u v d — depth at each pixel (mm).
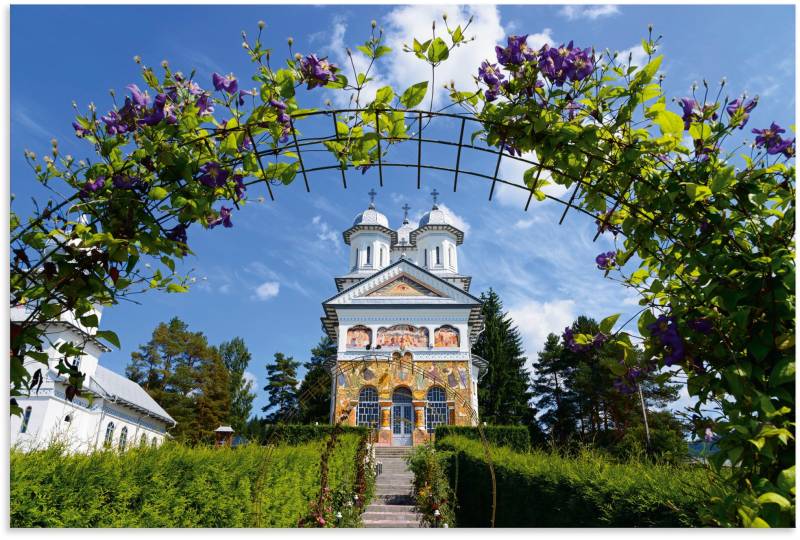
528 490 7066
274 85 2857
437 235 41062
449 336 29453
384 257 41094
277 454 7188
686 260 2941
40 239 2854
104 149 2926
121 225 2844
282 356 55719
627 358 3021
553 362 44625
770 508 2104
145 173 2930
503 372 42312
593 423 36938
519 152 3074
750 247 2756
